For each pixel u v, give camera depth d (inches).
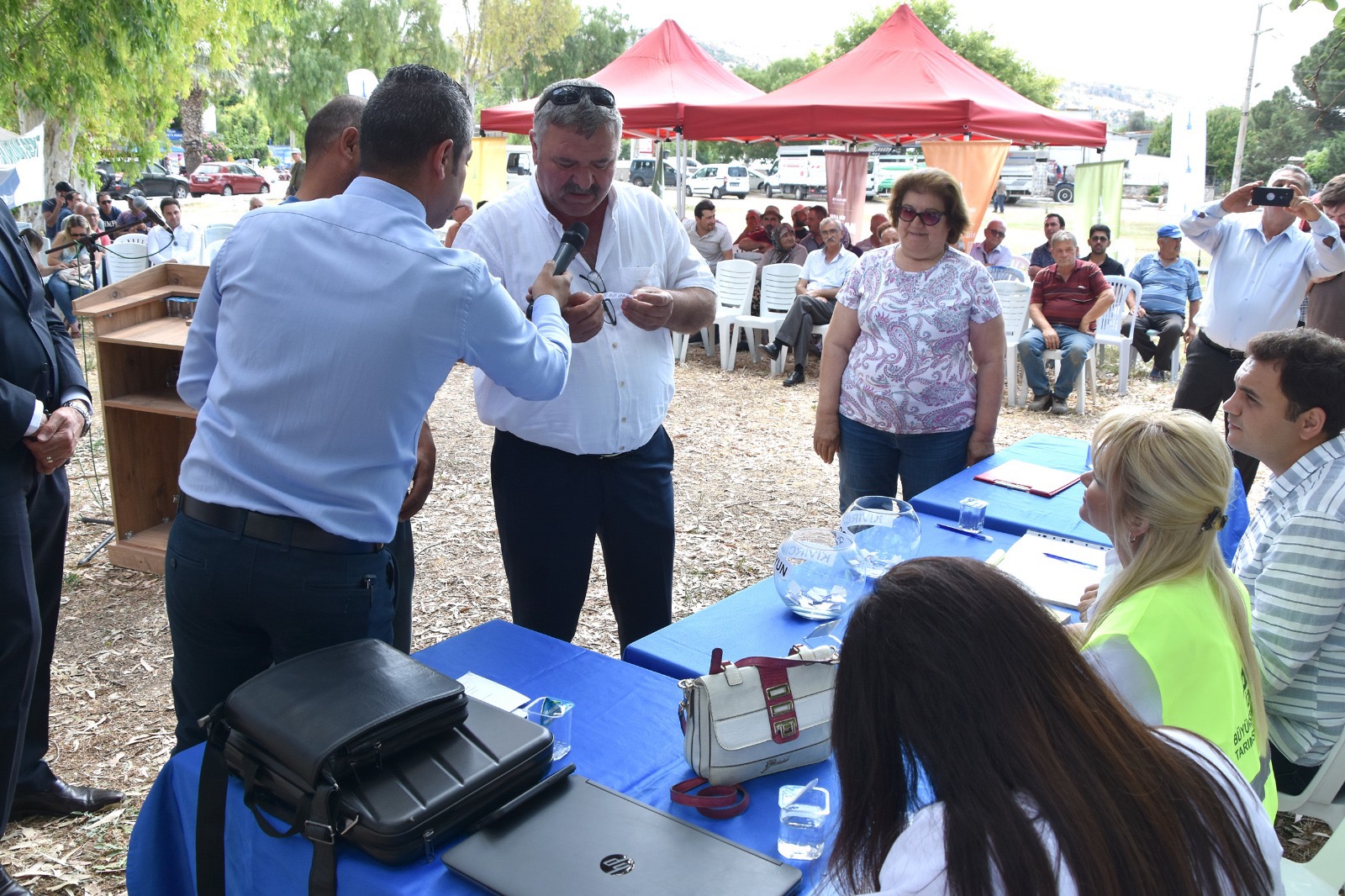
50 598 97.9
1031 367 301.3
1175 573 61.1
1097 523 68.1
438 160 68.2
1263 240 194.7
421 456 93.0
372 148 67.0
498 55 1471.5
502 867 48.7
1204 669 58.5
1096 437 66.1
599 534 108.7
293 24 1197.7
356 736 50.9
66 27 373.4
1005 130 338.6
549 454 101.7
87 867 94.0
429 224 71.9
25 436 85.0
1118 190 433.1
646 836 51.4
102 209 559.2
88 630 146.9
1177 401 214.5
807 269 360.8
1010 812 34.3
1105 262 353.7
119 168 541.3
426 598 163.0
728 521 205.3
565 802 54.5
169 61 464.4
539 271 98.3
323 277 64.0
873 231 395.5
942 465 133.4
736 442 266.5
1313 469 79.8
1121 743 36.6
